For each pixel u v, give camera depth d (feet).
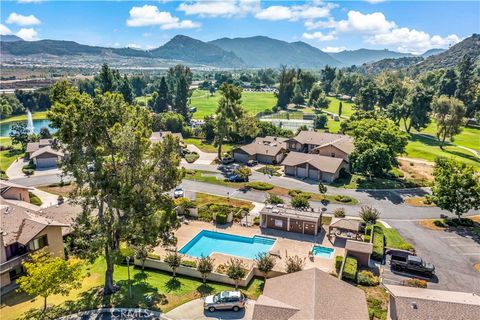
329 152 293.64
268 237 179.83
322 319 96.12
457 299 103.09
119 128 122.21
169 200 137.39
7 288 133.49
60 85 120.37
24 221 147.23
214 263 154.61
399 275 143.84
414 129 467.11
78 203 125.90
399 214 203.92
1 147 358.02
